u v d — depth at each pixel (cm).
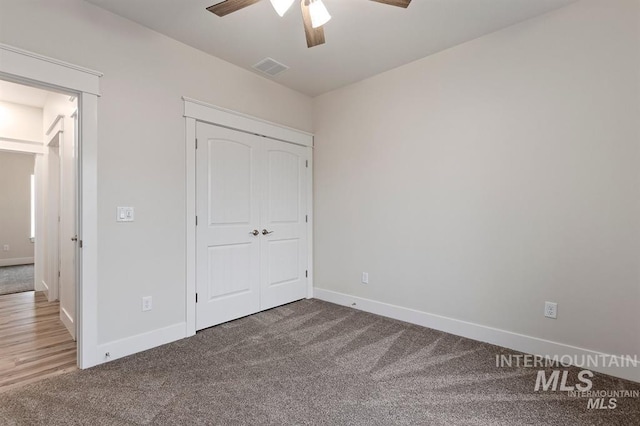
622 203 200
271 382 197
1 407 170
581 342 216
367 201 334
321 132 379
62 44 203
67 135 282
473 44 260
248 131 313
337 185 362
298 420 162
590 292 212
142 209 240
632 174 197
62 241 297
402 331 280
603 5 205
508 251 245
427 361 225
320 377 203
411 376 204
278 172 348
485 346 249
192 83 271
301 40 261
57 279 367
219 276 294
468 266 266
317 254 385
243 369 212
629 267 199
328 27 242
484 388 191
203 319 281
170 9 221
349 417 164
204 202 281
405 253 305
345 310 338
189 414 166
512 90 241
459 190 270
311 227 387
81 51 211
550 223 227
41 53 195
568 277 220
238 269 310
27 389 187
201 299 279
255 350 241
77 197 217
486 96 254
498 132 248
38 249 410
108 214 222
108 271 222
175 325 260
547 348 228
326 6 216
